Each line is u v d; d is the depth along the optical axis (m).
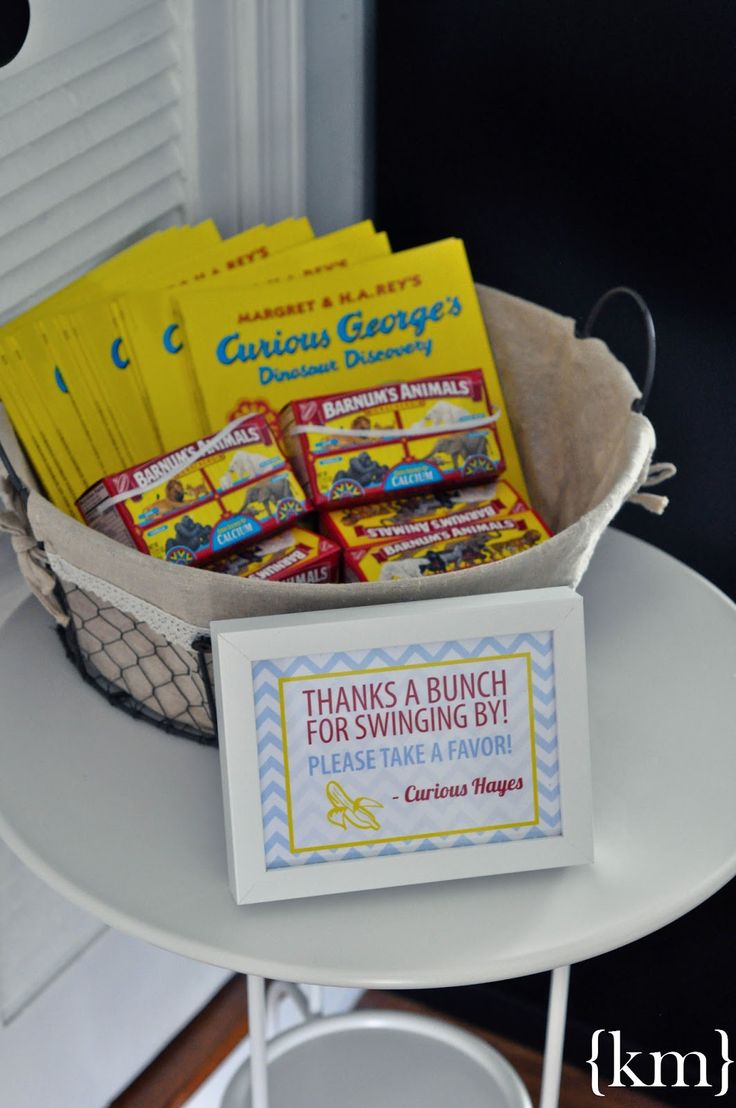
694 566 1.14
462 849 0.72
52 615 0.85
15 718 0.84
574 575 0.76
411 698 0.71
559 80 1.01
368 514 0.87
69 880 0.72
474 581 0.72
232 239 0.98
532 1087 1.38
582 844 0.72
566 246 1.07
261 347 0.93
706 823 0.76
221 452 0.83
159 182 1.01
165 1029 1.33
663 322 1.05
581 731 0.72
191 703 0.81
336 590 0.71
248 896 0.70
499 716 0.72
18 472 0.82
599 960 1.33
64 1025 1.17
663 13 0.95
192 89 1.00
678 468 1.10
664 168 1.00
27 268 0.92
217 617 0.72
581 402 0.95
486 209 1.10
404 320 0.97
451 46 1.05
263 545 0.82
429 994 1.46
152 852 0.75
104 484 0.80
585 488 0.96
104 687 0.87
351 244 0.99
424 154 1.11
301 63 1.06
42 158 0.89
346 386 0.96
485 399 0.92
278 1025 1.31
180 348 0.92
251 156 1.07
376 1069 1.12
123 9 0.91
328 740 0.70
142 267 0.95
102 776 0.80
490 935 0.69
